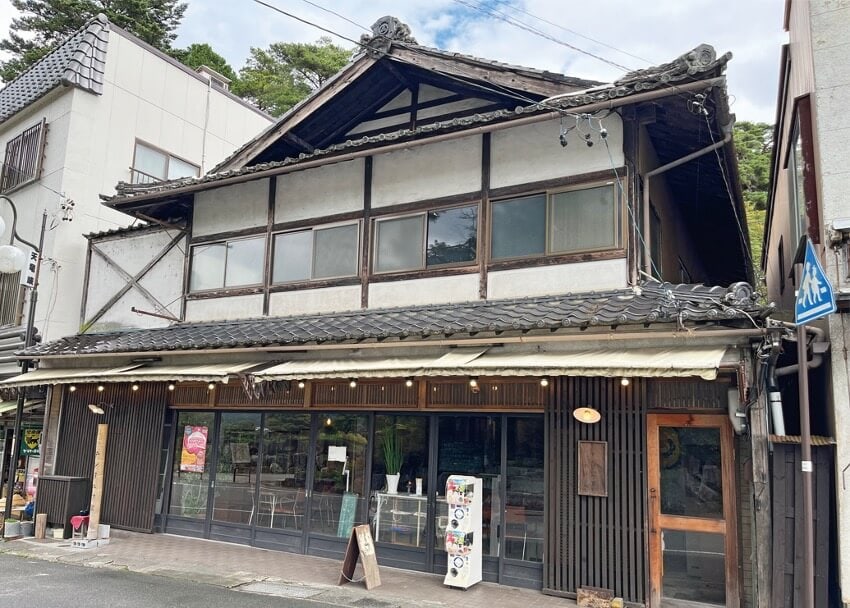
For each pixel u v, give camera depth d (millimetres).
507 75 9648
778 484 6988
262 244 12164
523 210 9648
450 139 9539
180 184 12016
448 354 8602
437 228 10320
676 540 7738
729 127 8336
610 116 9125
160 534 11844
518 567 8625
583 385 8469
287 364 9688
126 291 14086
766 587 6840
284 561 9875
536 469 8766
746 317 6859
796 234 9086
